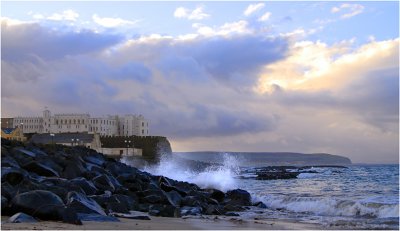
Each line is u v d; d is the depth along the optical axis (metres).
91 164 30.61
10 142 30.78
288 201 24.33
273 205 24.56
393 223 16.14
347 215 19.41
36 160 23.08
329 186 42.97
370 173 85.19
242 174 82.94
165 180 30.83
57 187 15.08
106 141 115.06
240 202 25.59
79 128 130.25
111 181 23.36
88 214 13.04
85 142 108.00
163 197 20.84
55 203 12.12
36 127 134.12
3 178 17.23
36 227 10.42
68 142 109.12
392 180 53.62
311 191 34.59
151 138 113.75
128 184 25.17
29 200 11.94
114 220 12.97
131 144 113.50
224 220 16.38
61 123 132.25
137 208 17.88
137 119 142.62
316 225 15.48
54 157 26.16
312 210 21.64
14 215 11.47
